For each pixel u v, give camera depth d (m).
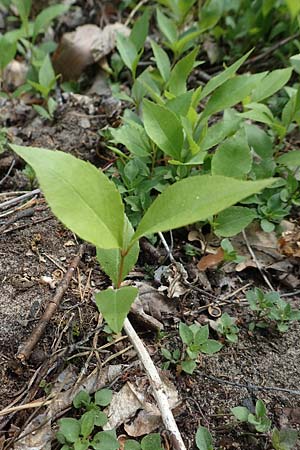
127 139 0.35
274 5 0.51
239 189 0.20
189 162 0.33
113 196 0.23
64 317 0.31
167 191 0.22
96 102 0.47
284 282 0.34
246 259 0.35
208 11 0.49
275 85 0.37
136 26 0.44
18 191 0.39
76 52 0.51
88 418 0.26
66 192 0.22
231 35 0.52
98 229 0.22
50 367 0.29
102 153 0.42
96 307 0.32
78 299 0.32
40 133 0.44
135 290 0.25
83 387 0.28
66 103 0.47
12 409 0.27
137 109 0.42
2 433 0.27
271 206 0.36
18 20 0.59
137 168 0.35
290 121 0.37
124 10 0.60
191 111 0.35
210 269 0.34
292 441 0.26
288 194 0.36
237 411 0.27
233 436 0.27
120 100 0.46
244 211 0.33
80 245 0.35
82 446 0.26
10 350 0.29
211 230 0.35
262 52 0.52
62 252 0.34
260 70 0.51
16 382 0.28
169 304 0.32
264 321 0.32
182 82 0.37
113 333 0.30
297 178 0.39
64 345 0.30
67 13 0.58
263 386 0.29
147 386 0.29
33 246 0.34
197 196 0.21
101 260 0.27
